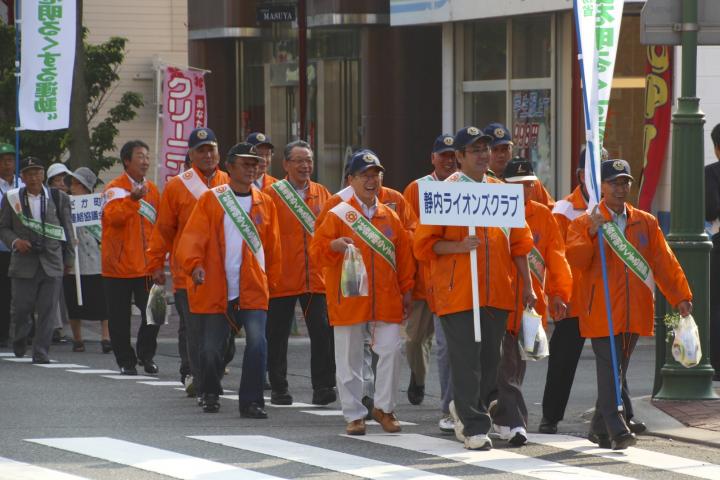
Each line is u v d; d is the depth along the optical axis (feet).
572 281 65.87
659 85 120.57
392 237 66.59
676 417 69.97
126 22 207.31
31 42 109.29
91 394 79.71
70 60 109.81
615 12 65.00
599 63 64.49
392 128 160.66
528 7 132.26
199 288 72.23
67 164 142.20
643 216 62.39
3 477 53.62
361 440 64.34
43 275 95.96
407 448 62.23
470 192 60.59
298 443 63.10
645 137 122.01
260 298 71.92
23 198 96.37
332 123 173.99
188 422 69.51
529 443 64.23
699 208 74.69
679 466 58.90
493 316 61.72
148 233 90.58
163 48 208.54
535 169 138.31
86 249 102.99
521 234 62.23
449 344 61.72
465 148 61.82
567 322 66.69
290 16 138.62
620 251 61.57
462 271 61.11
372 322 66.44
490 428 64.18
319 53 175.94
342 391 66.13
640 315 62.03
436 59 161.07
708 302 74.49
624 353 62.54
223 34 185.47
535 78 137.69
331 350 77.05
